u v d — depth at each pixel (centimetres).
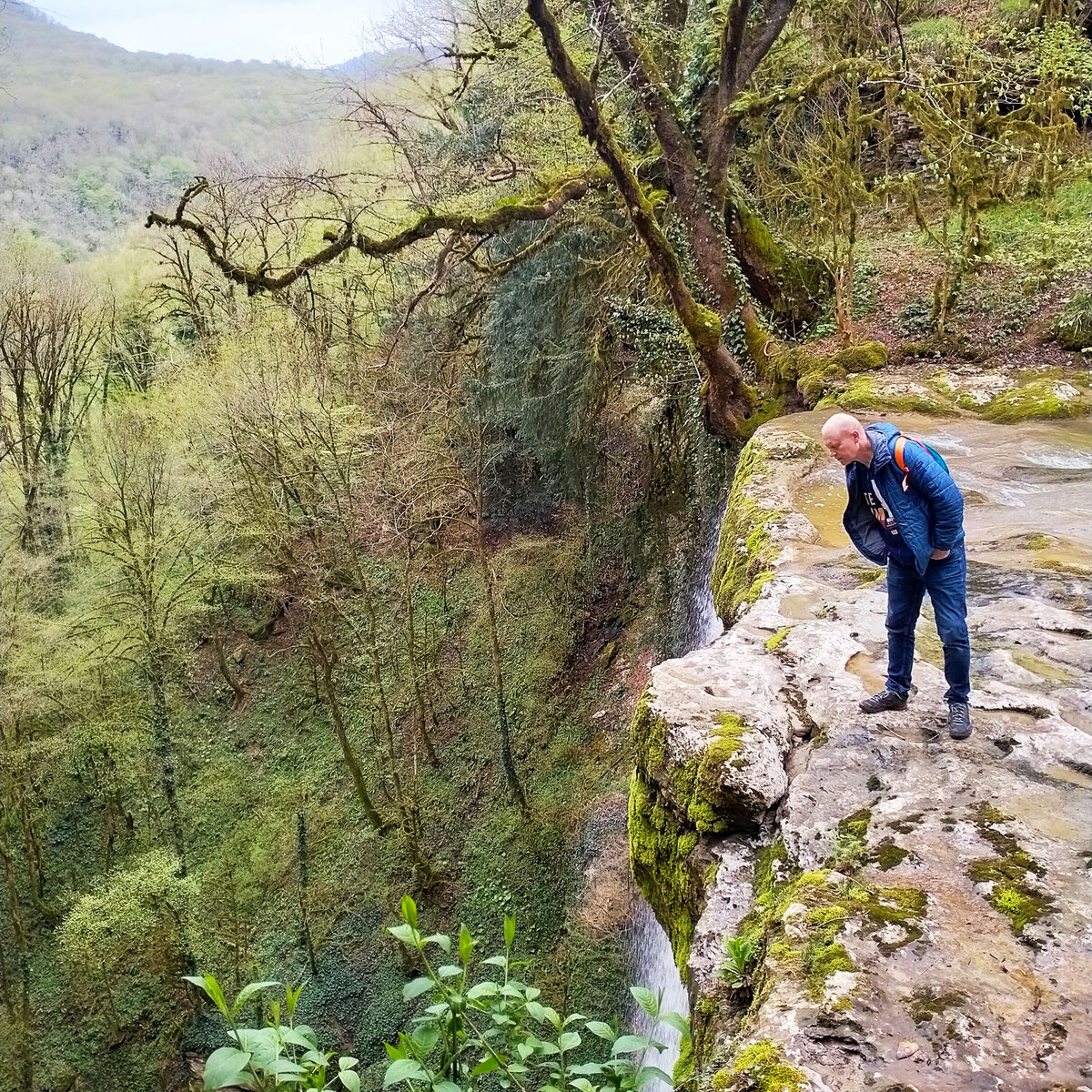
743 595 784
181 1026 1752
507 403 2048
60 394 2466
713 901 434
